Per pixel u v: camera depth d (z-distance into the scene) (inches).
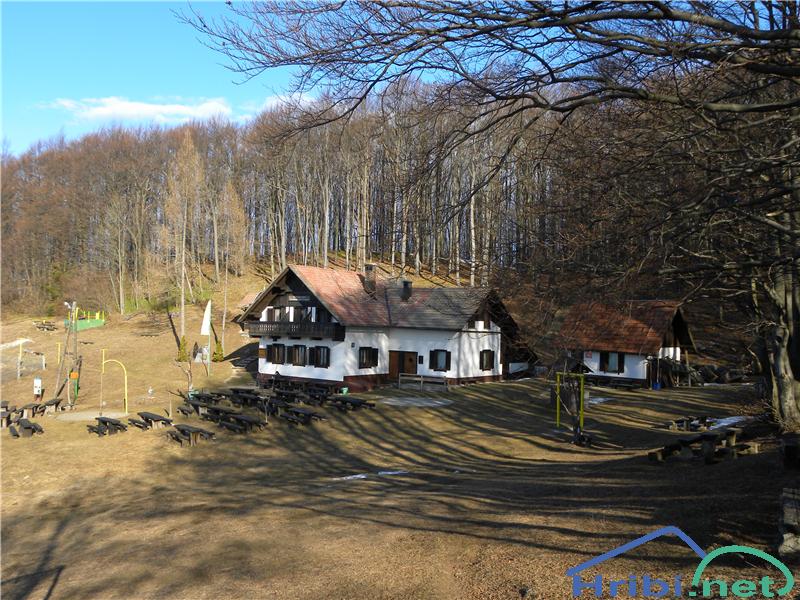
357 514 480.7
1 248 2758.4
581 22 228.8
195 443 897.5
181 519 528.7
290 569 354.0
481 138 302.8
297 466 774.5
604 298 295.0
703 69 240.5
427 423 1002.1
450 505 479.5
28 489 701.9
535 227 372.2
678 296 365.4
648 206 281.1
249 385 1481.3
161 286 2608.3
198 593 331.0
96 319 2447.1
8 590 386.3
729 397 1136.8
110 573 389.1
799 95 288.5
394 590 304.2
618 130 305.3
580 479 524.7
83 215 2778.1
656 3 216.8
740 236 350.0
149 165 2677.2
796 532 262.1
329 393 1203.9
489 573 307.4
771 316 629.9
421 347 1437.0
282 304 1471.5
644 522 348.2
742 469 440.5
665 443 752.3
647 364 1323.8
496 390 1318.9
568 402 1048.8
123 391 1401.3
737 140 268.7
